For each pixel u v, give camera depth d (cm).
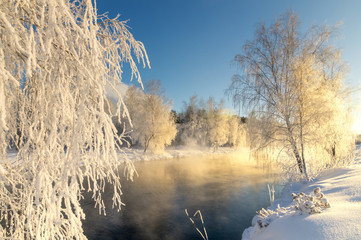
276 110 981
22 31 192
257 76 1020
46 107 200
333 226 305
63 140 199
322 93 934
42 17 158
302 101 929
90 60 198
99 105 185
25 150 200
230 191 1148
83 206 927
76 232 199
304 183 873
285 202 704
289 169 926
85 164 199
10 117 215
